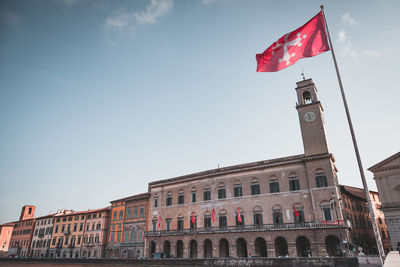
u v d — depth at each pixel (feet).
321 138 168.35
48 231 308.40
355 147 53.67
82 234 270.67
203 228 192.75
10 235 388.78
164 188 229.45
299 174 168.86
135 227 232.32
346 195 195.21
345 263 102.53
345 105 57.00
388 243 225.35
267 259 118.73
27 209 398.42
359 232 193.26
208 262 132.57
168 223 215.10
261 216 172.96
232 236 176.14
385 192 162.40
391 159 164.04
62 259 191.62
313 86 184.14
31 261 211.41
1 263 232.32
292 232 157.17
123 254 230.68
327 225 148.56
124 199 251.39
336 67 60.49
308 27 68.39
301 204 162.20
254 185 182.91
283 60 70.44
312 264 108.78
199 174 210.38
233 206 185.47
